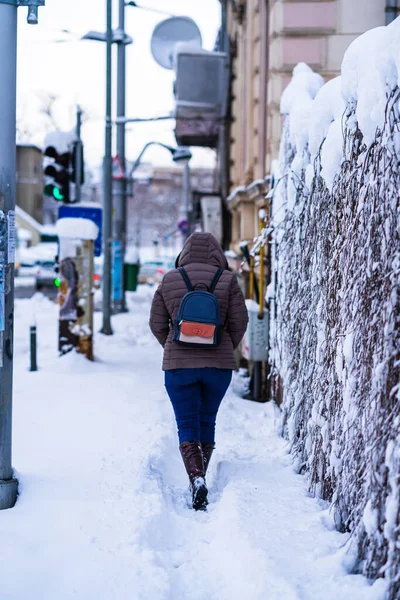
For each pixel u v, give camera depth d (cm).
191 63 1580
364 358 377
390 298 334
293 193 616
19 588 352
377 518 341
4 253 457
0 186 457
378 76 348
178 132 1797
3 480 464
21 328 1659
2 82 459
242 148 1394
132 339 1427
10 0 461
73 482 500
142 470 522
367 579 343
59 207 1312
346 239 420
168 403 780
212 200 1596
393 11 918
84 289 1062
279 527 413
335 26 932
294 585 338
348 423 397
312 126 521
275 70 942
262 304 848
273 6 952
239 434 661
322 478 468
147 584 355
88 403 764
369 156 379
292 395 597
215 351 496
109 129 1628
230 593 352
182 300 491
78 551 391
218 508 472
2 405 465
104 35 1638
